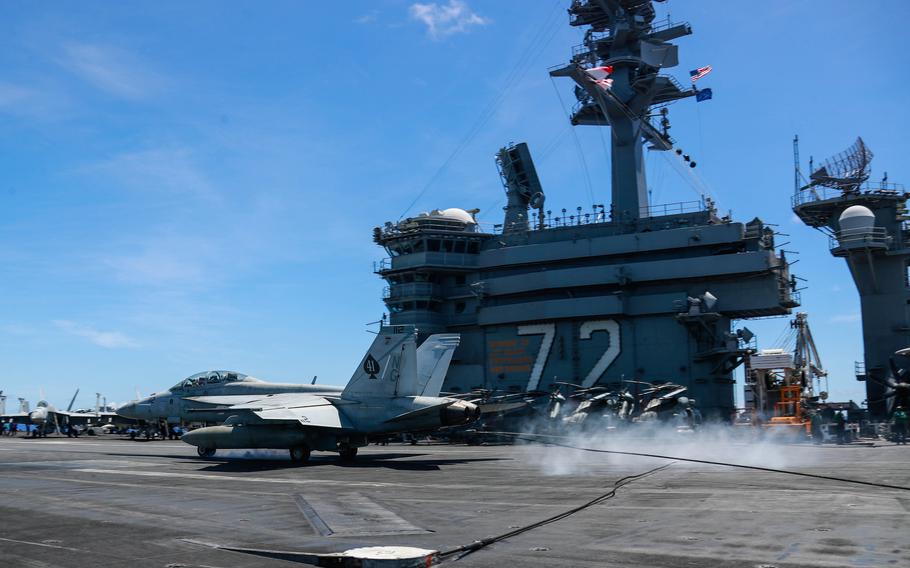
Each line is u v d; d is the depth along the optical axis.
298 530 15.19
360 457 40.75
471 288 68.69
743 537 13.42
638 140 69.25
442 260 70.00
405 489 23.41
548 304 65.00
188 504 19.86
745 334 60.44
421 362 41.75
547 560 11.70
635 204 67.88
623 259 64.94
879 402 66.56
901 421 53.50
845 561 11.16
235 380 45.00
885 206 68.62
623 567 11.06
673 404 55.69
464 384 69.38
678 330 61.88
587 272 64.12
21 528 15.80
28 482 26.91
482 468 32.12
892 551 11.88
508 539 13.77
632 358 62.97
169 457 41.78
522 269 68.88
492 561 11.70
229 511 18.31
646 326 63.03
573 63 67.06
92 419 93.62
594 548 12.66
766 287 60.31
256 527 15.66
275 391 43.66
